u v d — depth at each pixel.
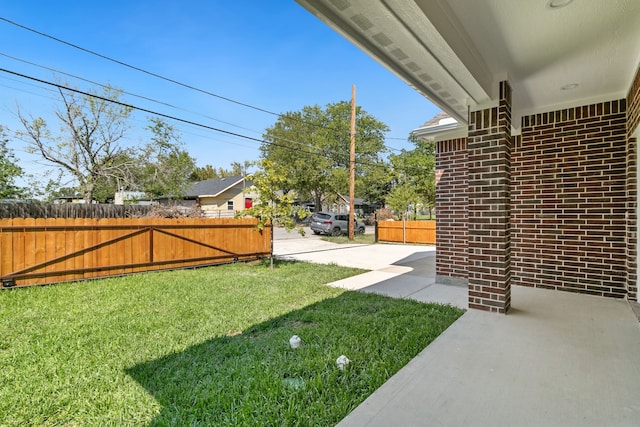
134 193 17.92
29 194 14.70
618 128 4.26
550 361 2.49
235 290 5.23
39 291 5.04
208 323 3.62
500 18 2.66
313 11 2.13
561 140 4.70
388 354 2.69
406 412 1.86
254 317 3.85
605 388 2.10
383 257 9.79
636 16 2.59
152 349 2.90
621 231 4.24
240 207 27.36
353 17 2.24
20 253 5.35
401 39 2.52
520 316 3.61
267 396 2.09
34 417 1.93
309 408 1.94
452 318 3.62
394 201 15.91
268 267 7.63
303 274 6.74
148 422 1.88
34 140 14.14
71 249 5.85
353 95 15.15
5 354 2.79
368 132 30.06
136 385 2.29
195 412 1.94
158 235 6.97
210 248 7.82
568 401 1.95
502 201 3.71
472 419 1.79
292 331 3.31
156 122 16.89
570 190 4.63
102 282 5.75
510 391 2.08
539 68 3.57
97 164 15.41
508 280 3.86
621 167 4.24
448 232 5.73
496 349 2.73
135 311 4.05
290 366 2.49
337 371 2.39
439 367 2.42
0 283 5.16
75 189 15.52
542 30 2.82
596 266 4.43
